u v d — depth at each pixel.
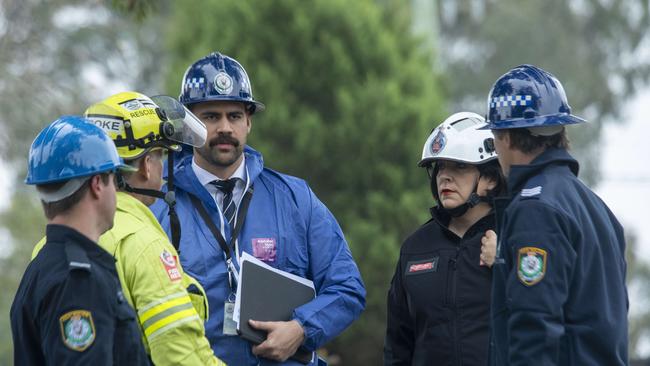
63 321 7.87
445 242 11.48
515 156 9.43
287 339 10.98
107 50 50.25
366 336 29.02
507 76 9.49
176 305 9.07
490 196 11.35
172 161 10.57
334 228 11.91
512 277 8.80
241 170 11.70
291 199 11.73
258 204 11.59
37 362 8.21
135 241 9.12
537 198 8.96
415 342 11.56
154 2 18.30
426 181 30.50
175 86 30.88
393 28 33.09
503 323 9.12
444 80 34.84
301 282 11.41
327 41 30.86
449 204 11.35
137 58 53.53
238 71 11.69
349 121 30.05
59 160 8.24
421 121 30.45
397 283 11.70
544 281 8.66
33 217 40.00
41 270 8.10
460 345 11.06
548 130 9.34
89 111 9.87
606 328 8.91
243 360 11.01
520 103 9.35
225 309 11.05
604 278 9.05
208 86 11.48
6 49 35.06
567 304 8.90
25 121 34.22
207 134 11.45
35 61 36.28
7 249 39.69
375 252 28.88
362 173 30.02
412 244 11.66
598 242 9.09
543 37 61.03
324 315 11.33
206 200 11.38
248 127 11.91
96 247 8.16
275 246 11.45
